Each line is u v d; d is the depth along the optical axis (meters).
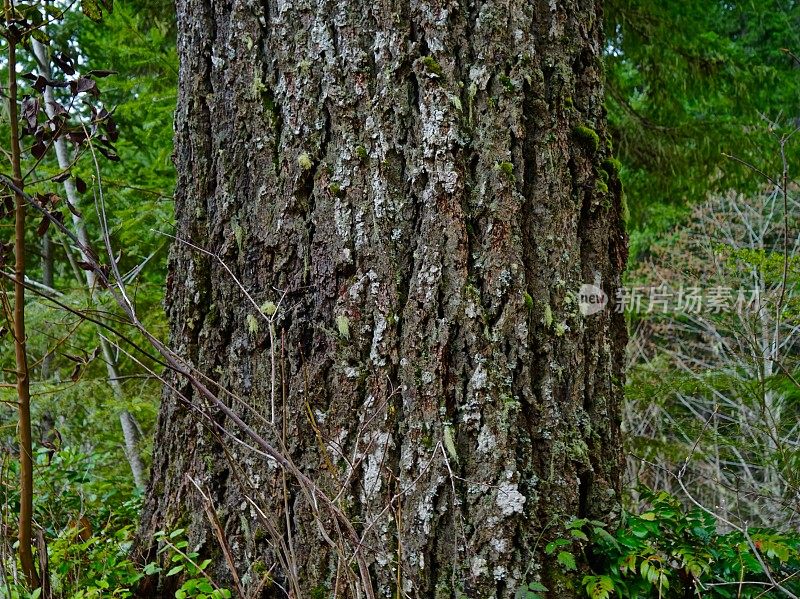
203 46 2.30
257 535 2.12
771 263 4.57
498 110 2.07
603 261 2.31
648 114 5.73
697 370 6.60
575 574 2.01
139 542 2.38
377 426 2.01
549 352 2.09
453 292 2.01
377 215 2.06
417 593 1.94
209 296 2.28
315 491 1.66
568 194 2.20
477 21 2.09
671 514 2.18
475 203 2.05
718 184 5.59
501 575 1.94
